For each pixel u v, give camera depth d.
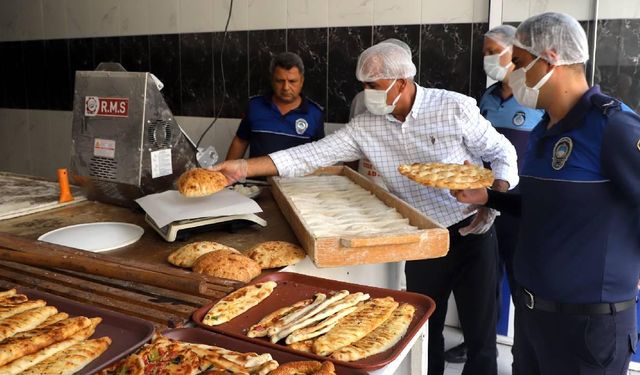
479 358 2.65
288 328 1.28
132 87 2.23
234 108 4.22
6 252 1.65
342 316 1.36
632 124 1.56
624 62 2.97
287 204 2.19
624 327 1.70
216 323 1.33
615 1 2.94
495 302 2.64
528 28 1.73
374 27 3.64
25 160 5.29
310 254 1.68
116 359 1.11
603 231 1.65
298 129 3.62
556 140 1.73
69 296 1.47
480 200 2.07
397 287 2.50
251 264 1.64
